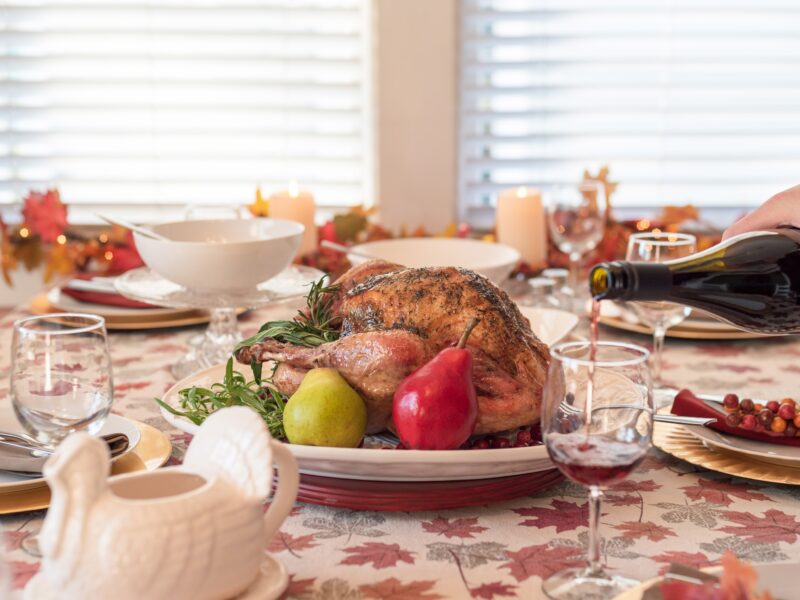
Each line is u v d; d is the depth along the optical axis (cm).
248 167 296
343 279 115
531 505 94
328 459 88
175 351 152
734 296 102
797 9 283
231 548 68
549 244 220
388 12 274
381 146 282
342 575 79
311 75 290
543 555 83
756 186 295
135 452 100
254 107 291
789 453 99
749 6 283
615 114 290
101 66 290
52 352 93
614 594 73
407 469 89
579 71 287
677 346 154
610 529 88
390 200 286
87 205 296
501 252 173
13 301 286
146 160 295
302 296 143
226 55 289
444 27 275
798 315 103
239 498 69
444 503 90
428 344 96
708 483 99
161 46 289
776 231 106
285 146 295
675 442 107
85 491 65
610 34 284
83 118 292
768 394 128
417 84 278
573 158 293
